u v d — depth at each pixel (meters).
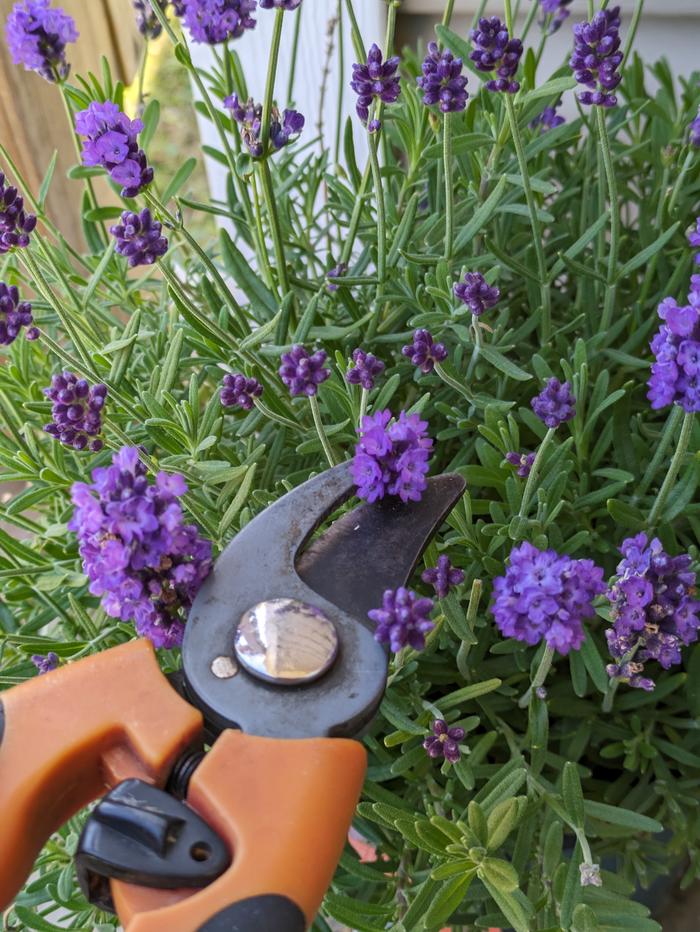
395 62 0.26
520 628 0.20
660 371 0.20
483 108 0.34
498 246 0.32
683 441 0.24
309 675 0.17
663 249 0.35
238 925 0.14
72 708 0.17
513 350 0.34
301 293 0.35
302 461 0.32
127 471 0.18
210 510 0.28
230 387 0.26
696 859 0.28
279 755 0.16
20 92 0.46
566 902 0.22
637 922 0.23
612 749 0.28
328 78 0.44
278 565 0.19
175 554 0.18
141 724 0.17
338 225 0.37
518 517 0.25
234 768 0.16
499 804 0.21
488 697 0.29
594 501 0.29
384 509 0.20
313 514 0.20
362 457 0.19
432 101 0.27
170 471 0.27
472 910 0.27
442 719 0.24
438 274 0.29
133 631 0.28
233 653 0.18
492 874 0.21
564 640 0.19
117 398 0.28
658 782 0.28
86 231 0.37
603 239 0.33
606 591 0.22
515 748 0.27
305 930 0.15
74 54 0.47
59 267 0.35
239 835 0.15
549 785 0.26
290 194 0.45
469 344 0.29
